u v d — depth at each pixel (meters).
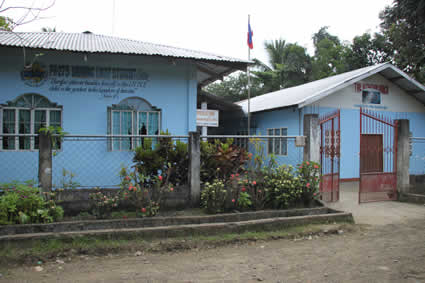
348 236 5.44
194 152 6.31
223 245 4.90
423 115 14.77
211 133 18.56
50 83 8.59
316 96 11.45
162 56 8.41
